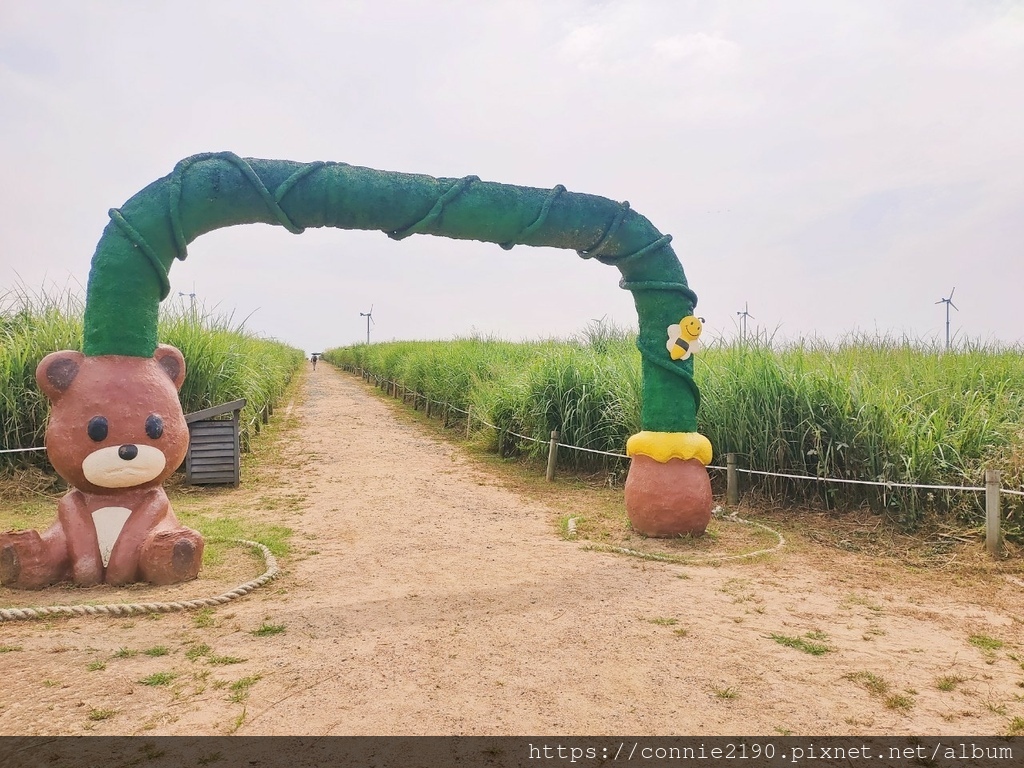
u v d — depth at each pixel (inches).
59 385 198.4
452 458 483.5
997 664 151.9
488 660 152.1
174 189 201.5
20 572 191.6
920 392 336.2
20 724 121.6
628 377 405.1
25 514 297.0
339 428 630.5
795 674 146.3
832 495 298.0
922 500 275.4
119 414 197.3
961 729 123.7
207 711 127.3
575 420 424.8
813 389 308.8
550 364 452.8
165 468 206.1
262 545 242.4
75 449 195.3
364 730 121.6
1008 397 329.7
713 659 153.7
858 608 189.3
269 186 209.9
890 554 248.2
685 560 235.9
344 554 241.8
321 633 166.7
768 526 286.0
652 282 259.0
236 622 172.6
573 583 209.6
